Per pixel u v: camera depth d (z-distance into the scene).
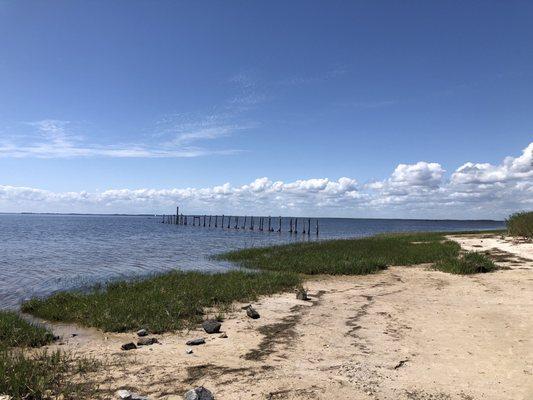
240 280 17.31
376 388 6.70
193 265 26.42
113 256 33.31
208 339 9.72
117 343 9.67
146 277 21.16
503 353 8.32
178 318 11.71
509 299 13.33
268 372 7.43
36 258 32.19
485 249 27.84
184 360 8.16
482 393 6.50
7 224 127.62
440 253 26.03
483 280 17.20
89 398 6.34
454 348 8.71
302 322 11.08
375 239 40.03
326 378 7.13
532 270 19.34
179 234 70.75
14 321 10.95
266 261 24.92
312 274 20.50
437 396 6.40
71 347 9.33
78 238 59.00
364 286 16.73
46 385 6.71
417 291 15.34
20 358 7.68
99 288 18.16
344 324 10.80
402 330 10.14
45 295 17.20
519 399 6.28
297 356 8.34
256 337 9.78
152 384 6.90
